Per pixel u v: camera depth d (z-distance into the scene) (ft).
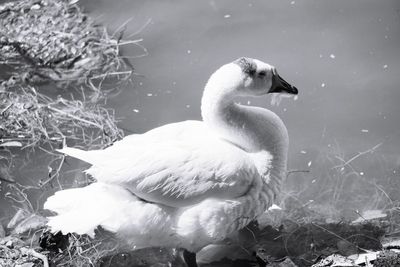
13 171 28.81
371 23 36.78
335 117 30.83
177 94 32.83
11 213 26.71
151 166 22.02
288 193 27.55
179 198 21.95
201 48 36.01
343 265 23.04
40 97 33.17
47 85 34.19
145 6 40.50
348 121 30.53
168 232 22.34
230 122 23.47
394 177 27.81
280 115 31.24
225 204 22.06
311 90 32.30
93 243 24.67
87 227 21.56
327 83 32.65
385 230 25.18
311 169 28.43
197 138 23.24
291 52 34.86
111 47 36.65
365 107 31.17
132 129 30.63
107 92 33.45
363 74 33.17
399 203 26.63
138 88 33.47
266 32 36.81
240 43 35.91
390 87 32.17
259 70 23.41
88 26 38.45
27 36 37.68
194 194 21.93
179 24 38.24
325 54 34.60
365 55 34.37
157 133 23.71
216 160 22.13
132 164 22.15
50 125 31.40
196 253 24.35
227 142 23.41
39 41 37.24
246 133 23.39
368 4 38.63
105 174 22.34
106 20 39.04
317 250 24.22
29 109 31.83
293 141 29.68
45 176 28.53
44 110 31.96
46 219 26.12
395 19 36.94
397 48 34.71
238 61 23.52
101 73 34.88
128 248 24.53
